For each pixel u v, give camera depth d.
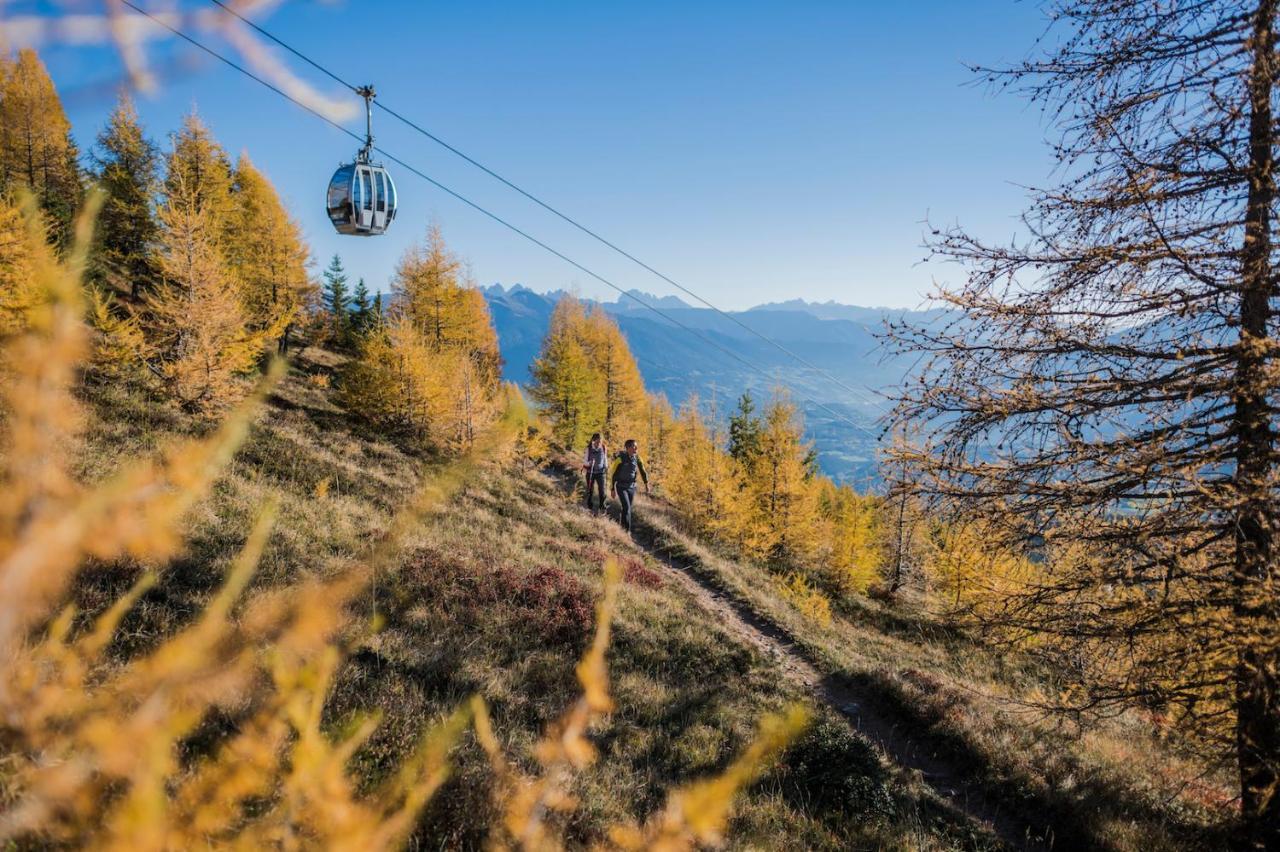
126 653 4.90
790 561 29.39
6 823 0.98
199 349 16.81
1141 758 9.81
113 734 1.01
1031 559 7.57
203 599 6.71
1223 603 6.28
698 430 50.31
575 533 17.94
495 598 10.34
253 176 38.41
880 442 7.57
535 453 26.94
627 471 20.41
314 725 1.30
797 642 14.29
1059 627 7.18
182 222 17.59
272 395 22.84
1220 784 8.77
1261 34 6.01
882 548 31.94
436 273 36.78
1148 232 6.63
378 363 23.38
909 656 17.00
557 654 9.23
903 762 9.55
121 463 9.34
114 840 1.01
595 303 50.06
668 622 12.25
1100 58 6.95
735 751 7.62
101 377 15.14
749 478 31.17
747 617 15.65
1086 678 7.48
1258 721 6.29
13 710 1.00
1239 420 6.25
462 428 22.75
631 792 5.84
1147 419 6.60
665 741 7.51
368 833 1.27
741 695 9.95
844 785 7.82
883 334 7.52
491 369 40.38
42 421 0.81
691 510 27.41
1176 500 6.44
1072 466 6.88
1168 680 6.90
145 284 28.44
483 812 3.79
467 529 14.33
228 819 1.33
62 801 1.02
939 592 17.80
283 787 1.69
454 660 7.72
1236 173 6.21
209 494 10.33
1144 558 6.74
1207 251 6.39
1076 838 7.93
